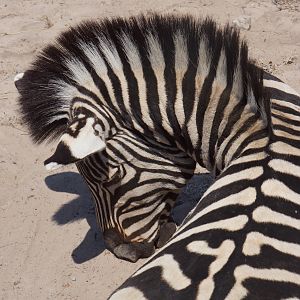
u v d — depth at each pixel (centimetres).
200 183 515
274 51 664
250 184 335
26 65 675
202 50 372
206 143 383
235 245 303
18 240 481
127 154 399
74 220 492
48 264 459
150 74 385
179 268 299
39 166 547
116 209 420
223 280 285
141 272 310
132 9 751
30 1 795
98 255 459
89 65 392
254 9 736
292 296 279
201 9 740
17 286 446
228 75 368
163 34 379
